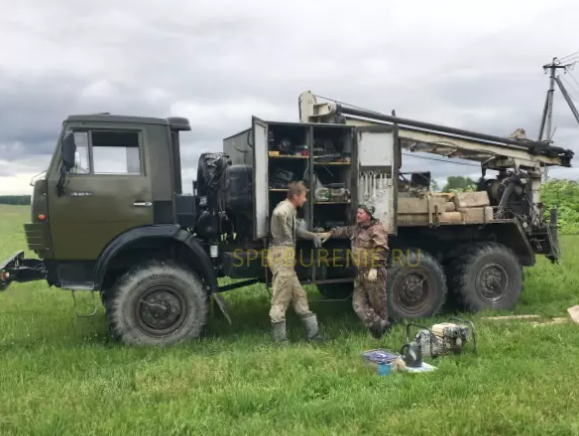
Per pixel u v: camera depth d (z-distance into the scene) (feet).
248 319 23.30
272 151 20.22
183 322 19.19
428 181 26.61
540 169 26.89
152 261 19.39
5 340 19.97
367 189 21.57
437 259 25.08
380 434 11.41
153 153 19.72
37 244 18.98
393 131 21.67
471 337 18.56
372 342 18.69
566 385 13.75
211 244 21.25
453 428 11.41
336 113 22.97
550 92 111.04
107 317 19.04
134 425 11.92
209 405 12.96
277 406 13.21
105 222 19.29
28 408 12.85
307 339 19.81
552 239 26.32
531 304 25.67
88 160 19.17
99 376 15.34
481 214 24.13
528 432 11.43
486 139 25.91
